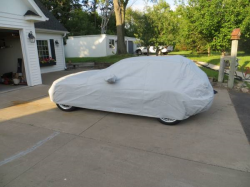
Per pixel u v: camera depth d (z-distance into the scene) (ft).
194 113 13.37
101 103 15.35
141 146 11.35
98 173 9.01
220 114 16.25
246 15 27.14
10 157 10.37
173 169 9.25
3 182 8.48
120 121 14.94
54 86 16.52
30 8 25.44
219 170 9.14
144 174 8.92
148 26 38.86
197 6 30.94
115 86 14.64
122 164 9.68
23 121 15.10
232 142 11.69
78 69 45.39
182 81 13.39
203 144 11.49
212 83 26.89
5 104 19.34
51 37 41.63
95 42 72.59
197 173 8.95
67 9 96.27
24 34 25.18
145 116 15.70
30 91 24.32
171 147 11.20
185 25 34.60
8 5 22.75
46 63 39.65
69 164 9.71
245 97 21.45
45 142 11.91
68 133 13.06
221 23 28.66
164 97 13.43
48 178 8.70
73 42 75.77
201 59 51.34
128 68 14.82
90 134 12.89
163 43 39.52
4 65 31.99
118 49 57.77
